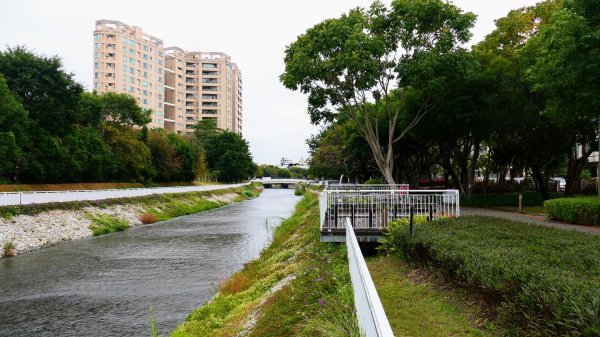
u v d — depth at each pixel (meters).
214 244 23.55
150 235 27.05
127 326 10.91
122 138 52.12
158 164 62.59
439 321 5.83
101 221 29.00
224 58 136.12
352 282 6.64
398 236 9.90
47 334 10.45
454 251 6.82
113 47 94.00
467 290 6.47
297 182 116.44
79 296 13.62
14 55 38.88
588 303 3.90
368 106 30.56
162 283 15.12
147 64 102.94
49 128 40.00
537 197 25.98
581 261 5.89
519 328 4.73
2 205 22.83
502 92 21.55
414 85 20.50
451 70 20.33
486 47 24.61
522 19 23.84
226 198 63.44
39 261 18.94
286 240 19.39
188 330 9.64
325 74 20.06
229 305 11.13
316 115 23.59
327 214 14.02
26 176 38.31
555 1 23.03
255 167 120.56
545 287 4.47
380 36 20.42
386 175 22.02
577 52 12.80
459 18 20.19
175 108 120.31
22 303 12.92
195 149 78.06
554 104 15.89
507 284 5.09
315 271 9.72
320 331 6.07
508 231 8.82
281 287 10.34
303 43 21.03
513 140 26.12
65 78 40.75
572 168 27.20
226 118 135.00
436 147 36.22
